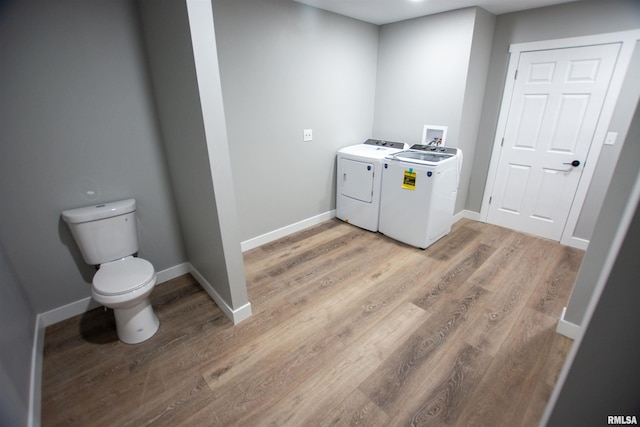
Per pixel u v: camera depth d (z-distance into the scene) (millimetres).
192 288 2400
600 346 576
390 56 3520
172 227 2438
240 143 2699
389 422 1392
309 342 1858
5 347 1307
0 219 1724
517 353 1760
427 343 1842
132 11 1883
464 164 3443
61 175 1865
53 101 1748
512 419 1397
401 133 3650
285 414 1434
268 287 2410
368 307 2170
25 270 1857
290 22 2713
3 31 1547
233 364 1707
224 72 2422
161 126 2152
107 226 1956
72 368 1682
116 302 1674
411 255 2898
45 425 1394
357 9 2898
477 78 3100
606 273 543
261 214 3066
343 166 3496
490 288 2369
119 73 1924
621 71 2502
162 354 1775
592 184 2824
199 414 1438
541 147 3064
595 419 635
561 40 2732
